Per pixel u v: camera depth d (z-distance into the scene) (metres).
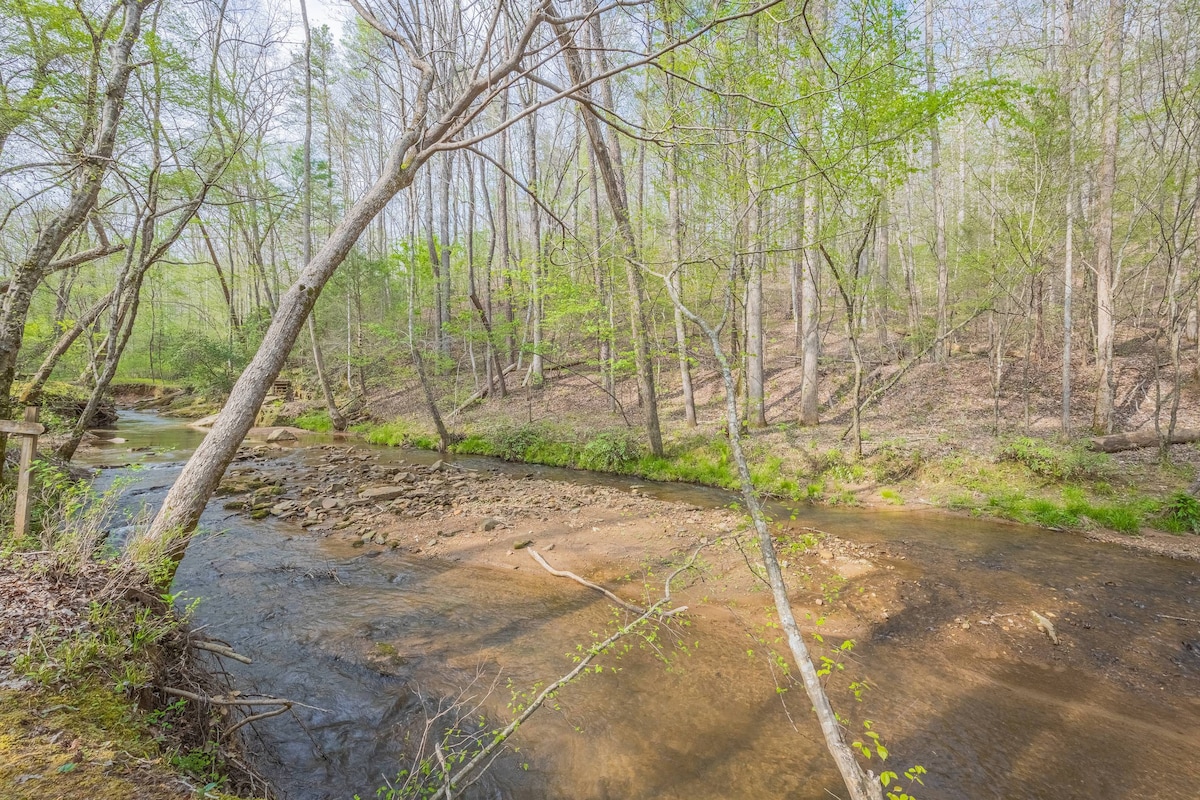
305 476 13.13
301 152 21.83
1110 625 5.74
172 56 7.90
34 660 2.81
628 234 11.06
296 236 24.33
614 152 12.93
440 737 4.07
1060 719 4.31
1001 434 12.18
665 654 5.25
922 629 5.70
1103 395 11.53
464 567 7.48
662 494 11.77
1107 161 11.32
